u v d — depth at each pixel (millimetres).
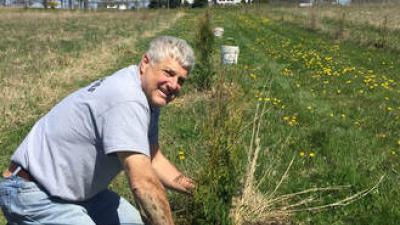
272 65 9797
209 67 7000
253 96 6605
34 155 2188
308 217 3389
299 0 41094
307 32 19078
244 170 3531
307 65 9859
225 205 2740
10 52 12156
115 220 2520
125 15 35156
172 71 2059
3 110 6000
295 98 6801
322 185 3850
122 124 2006
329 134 5078
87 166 2150
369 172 4180
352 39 15172
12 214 2229
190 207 2875
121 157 2023
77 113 2105
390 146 4957
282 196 3434
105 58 10836
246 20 25469
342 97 7254
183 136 4922
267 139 4816
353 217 3430
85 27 23656
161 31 20047
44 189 2176
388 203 3504
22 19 30125
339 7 34125
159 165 2537
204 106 5863
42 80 7992
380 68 10398
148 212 1998
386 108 6578
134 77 2100
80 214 2215
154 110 2223
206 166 2672
